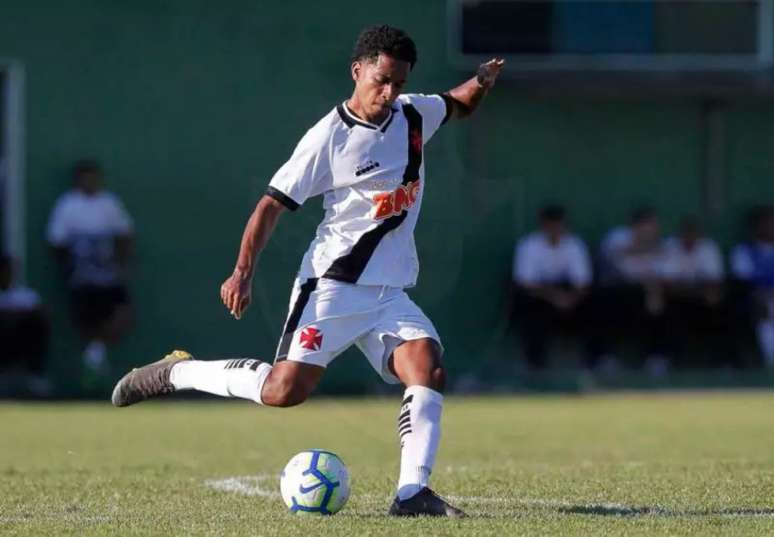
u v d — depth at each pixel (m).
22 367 66.12
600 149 75.00
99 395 65.75
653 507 25.88
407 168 25.05
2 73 69.75
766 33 75.94
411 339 24.86
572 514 24.52
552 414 55.81
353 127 24.66
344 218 25.02
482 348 72.19
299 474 24.45
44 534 22.22
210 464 36.66
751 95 74.25
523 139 74.19
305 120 72.06
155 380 26.62
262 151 71.75
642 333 70.94
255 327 70.75
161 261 70.75
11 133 69.69
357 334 25.03
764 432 47.91
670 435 46.75
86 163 69.00
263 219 24.69
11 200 69.50
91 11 70.38
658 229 72.69
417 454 24.05
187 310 70.81
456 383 70.00
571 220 74.69
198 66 71.25
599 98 74.88
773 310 72.31
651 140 75.50
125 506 26.64
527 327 70.25
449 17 73.19
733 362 72.81
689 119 75.88
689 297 71.25
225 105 71.50
